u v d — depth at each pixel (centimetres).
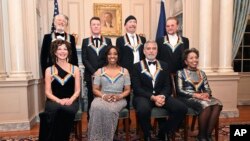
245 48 562
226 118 423
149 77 302
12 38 379
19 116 374
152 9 527
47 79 283
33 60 412
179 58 335
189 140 310
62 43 285
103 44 334
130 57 330
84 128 366
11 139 323
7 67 394
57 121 260
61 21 338
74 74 290
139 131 315
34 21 408
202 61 434
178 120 284
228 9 432
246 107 523
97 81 298
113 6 524
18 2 378
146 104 282
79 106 291
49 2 491
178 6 493
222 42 438
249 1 499
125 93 294
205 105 285
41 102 442
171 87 327
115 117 271
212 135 323
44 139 263
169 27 338
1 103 367
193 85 312
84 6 514
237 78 433
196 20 452
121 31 530
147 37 542
